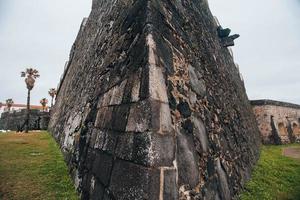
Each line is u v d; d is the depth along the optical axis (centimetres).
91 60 852
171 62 420
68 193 525
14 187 564
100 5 972
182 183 330
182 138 368
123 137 360
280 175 830
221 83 772
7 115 3781
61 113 1455
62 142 998
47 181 607
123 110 389
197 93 492
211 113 540
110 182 354
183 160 349
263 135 2255
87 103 688
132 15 483
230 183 514
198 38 651
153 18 416
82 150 588
